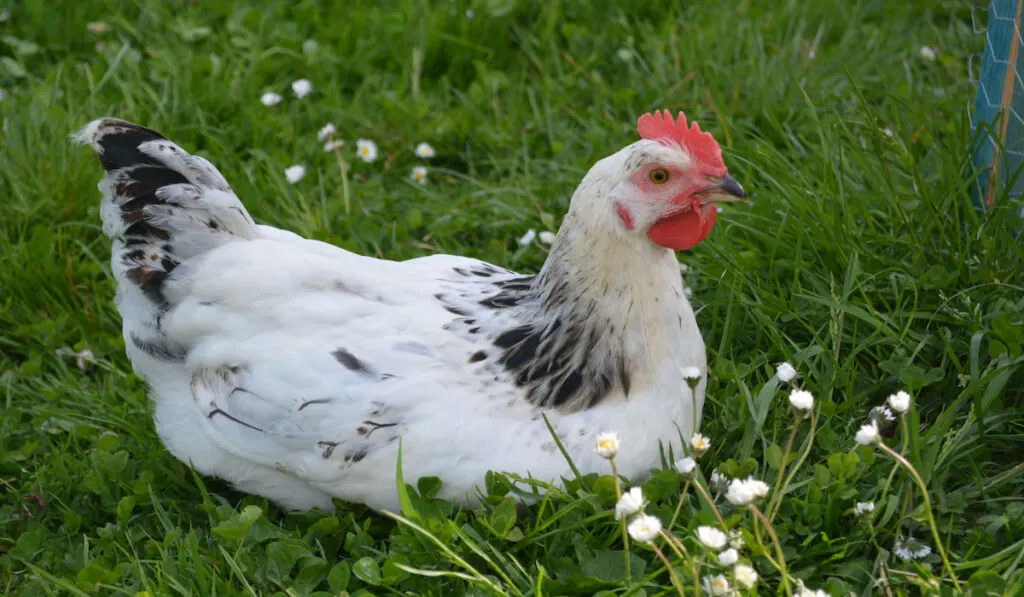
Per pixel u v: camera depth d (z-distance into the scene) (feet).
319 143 6.32
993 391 4.96
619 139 6.27
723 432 5.12
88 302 5.76
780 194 5.68
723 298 5.45
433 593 4.76
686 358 4.85
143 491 5.08
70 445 5.34
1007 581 4.61
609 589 4.70
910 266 5.41
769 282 5.44
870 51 6.61
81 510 5.15
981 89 5.66
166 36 6.85
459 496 4.82
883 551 4.73
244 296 4.89
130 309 5.00
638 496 4.49
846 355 5.32
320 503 4.96
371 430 4.78
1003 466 5.01
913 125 6.07
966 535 4.83
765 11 6.95
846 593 4.67
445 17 6.89
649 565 4.77
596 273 4.76
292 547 4.85
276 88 6.58
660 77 6.47
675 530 4.80
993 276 5.32
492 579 4.73
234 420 4.87
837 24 6.86
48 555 4.99
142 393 5.40
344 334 4.87
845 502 4.85
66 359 5.64
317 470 4.83
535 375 4.82
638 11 7.12
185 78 6.46
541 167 6.26
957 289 5.36
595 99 6.51
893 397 4.72
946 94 6.30
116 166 4.94
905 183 5.73
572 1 7.12
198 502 5.13
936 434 4.94
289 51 6.66
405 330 4.87
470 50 6.81
